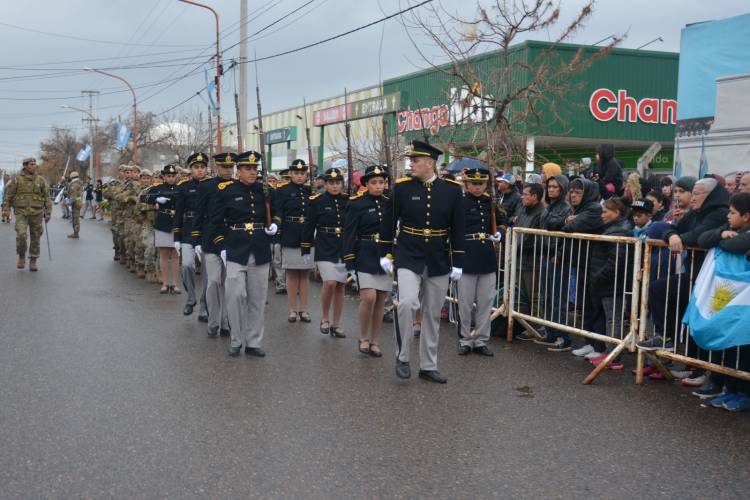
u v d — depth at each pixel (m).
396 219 6.83
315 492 4.29
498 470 4.69
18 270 13.88
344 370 7.09
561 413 5.86
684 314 6.47
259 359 7.46
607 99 19.59
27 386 6.26
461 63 14.56
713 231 6.05
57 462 4.64
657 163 21.47
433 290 6.76
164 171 11.65
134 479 4.41
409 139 19.38
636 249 6.71
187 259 9.70
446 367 7.31
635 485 4.50
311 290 12.33
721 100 10.57
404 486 4.41
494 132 13.47
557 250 7.98
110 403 5.85
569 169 14.26
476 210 7.76
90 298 10.89
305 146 32.00
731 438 5.35
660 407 6.07
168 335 8.48
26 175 13.86
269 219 7.75
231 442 5.05
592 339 7.73
